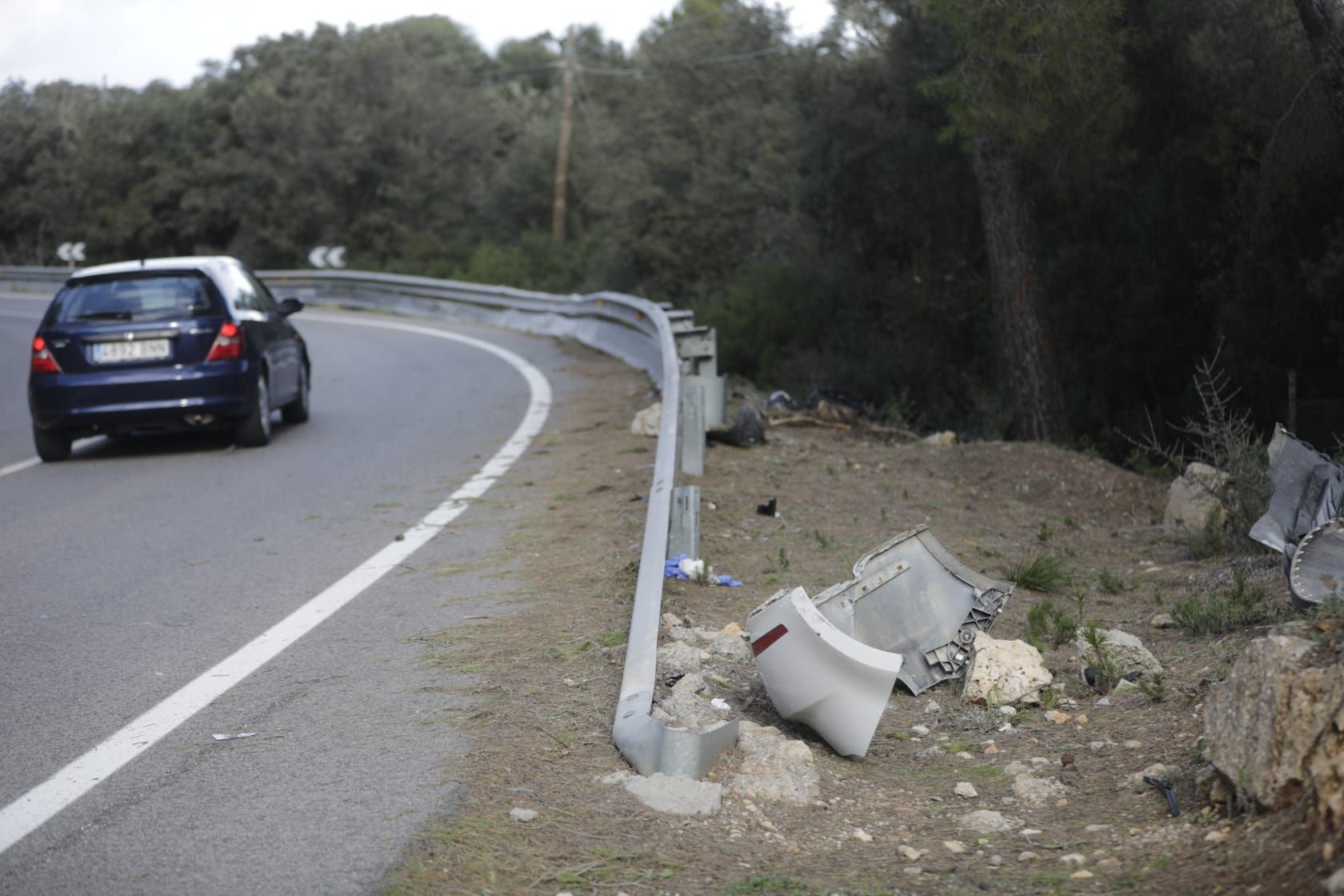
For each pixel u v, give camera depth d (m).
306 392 14.20
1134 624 5.95
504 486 9.49
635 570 6.54
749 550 7.31
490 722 4.50
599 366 17.92
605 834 3.60
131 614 6.29
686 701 4.52
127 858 3.48
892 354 23.62
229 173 58.38
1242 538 7.31
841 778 4.11
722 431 10.81
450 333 24.94
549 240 52.69
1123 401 20.73
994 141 17.66
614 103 68.38
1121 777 3.99
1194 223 18.20
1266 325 16.86
